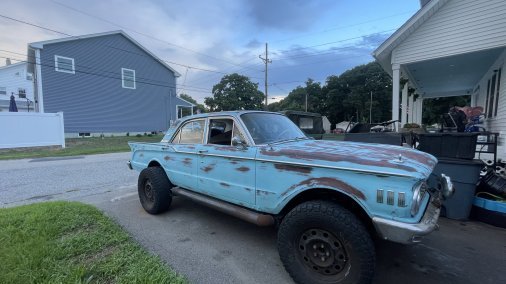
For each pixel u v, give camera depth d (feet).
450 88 60.29
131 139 67.72
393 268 9.01
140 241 11.05
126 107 77.82
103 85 72.54
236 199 10.37
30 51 64.44
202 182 11.85
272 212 9.24
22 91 99.04
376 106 192.54
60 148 48.67
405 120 40.29
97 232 10.98
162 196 13.93
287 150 8.92
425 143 14.42
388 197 6.82
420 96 64.75
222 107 162.61
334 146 9.71
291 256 8.13
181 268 8.99
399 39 30.63
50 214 12.81
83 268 8.09
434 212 7.83
